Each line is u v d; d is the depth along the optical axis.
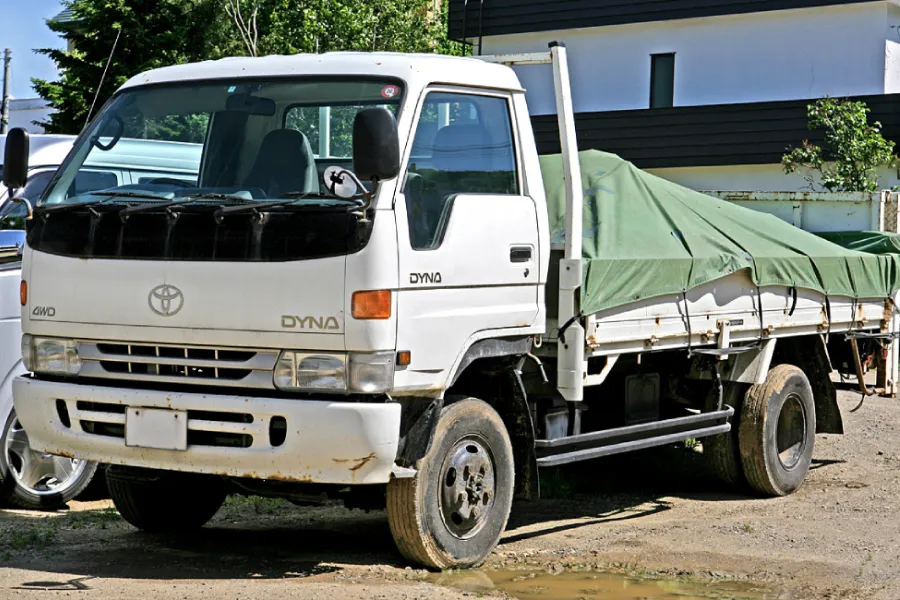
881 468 11.42
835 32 24.53
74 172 7.09
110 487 7.72
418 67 6.75
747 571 7.29
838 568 7.40
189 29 28.98
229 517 8.59
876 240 12.27
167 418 6.46
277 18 33.84
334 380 6.20
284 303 6.24
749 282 9.41
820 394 10.79
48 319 6.84
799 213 15.56
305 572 6.83
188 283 6.43
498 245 7.03
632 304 8.12
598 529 8.51
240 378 6.39
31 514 8.54
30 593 6.03
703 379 9.62
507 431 7.39
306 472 6.25
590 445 8.10
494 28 27.77
